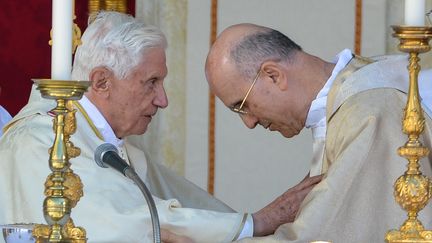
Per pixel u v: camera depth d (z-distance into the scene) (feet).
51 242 13.69
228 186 27.25
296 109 17.54
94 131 18.42
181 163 27.12
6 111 24.34
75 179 14.19
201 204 20.53
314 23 27.22
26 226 15.43
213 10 27.04
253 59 17.46
